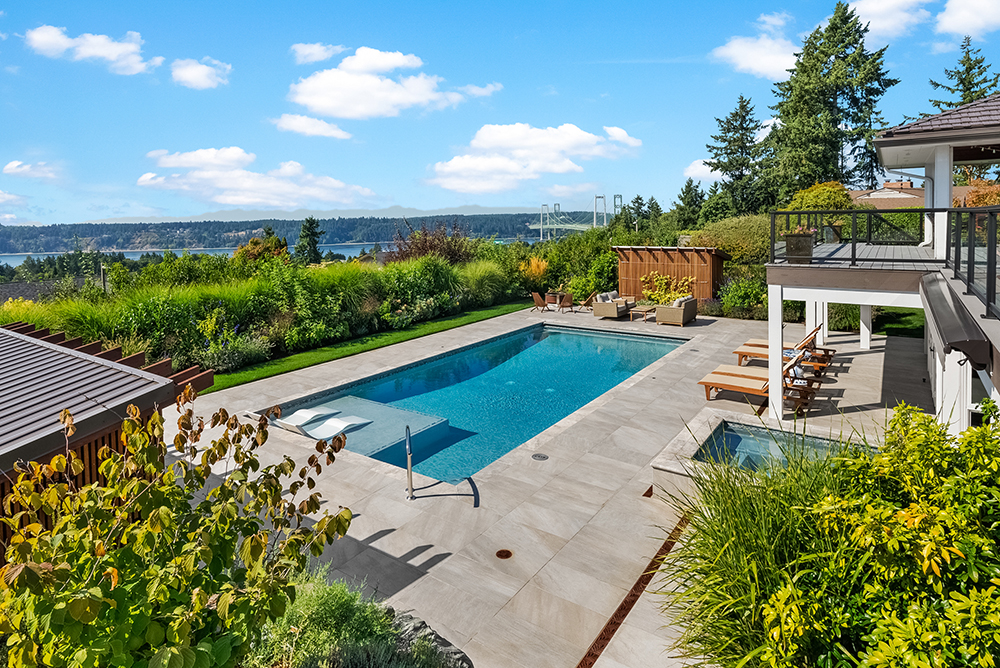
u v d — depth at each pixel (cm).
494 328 1912
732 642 350
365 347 1644
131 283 1845
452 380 1411
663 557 456
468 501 731
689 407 1088
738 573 366
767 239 2145
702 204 5056
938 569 271
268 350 1527
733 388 1063
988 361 411
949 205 1002
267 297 1667
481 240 2795
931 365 1141
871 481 364
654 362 1442
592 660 458
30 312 1354
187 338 1452
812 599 314
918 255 1084
